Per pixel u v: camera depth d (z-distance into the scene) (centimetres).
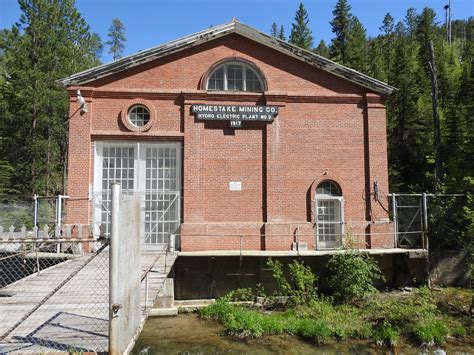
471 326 1185
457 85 3162
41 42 2934
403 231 1539
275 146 1495
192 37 1489
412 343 1093
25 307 731
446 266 1520
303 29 5662
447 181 1856
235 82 1537
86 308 724
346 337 1122
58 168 3114
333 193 1524
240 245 1395
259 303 1375
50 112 2898
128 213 524
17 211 1441
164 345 1075
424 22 4672
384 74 3769
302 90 1536
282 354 1030
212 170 1473
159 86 1488
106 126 1458
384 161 1534
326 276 1423
